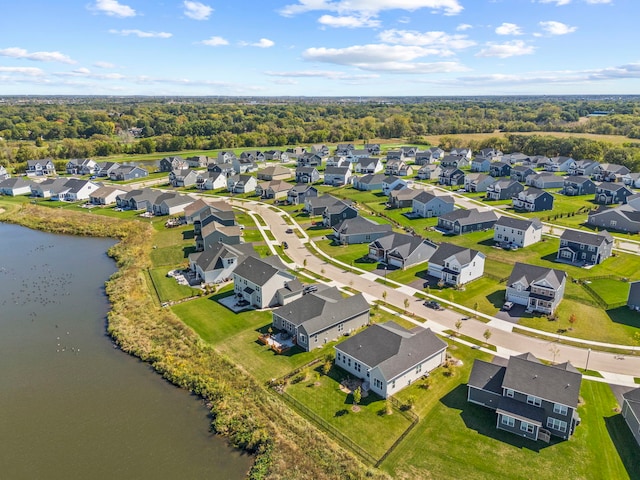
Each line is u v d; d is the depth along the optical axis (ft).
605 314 198.29
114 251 291.99
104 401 149.38
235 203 417.08
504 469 117.39
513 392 133.69
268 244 298.76
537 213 364.58
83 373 165.17
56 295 231.71
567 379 130.72
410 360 151.94
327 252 283.59
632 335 181.06
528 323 191.83
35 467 122.93
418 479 114.93
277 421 136.46
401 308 207.00
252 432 131.64
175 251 285.02
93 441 131.85
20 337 191.11
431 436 129.59
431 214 359.05
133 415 142.51
